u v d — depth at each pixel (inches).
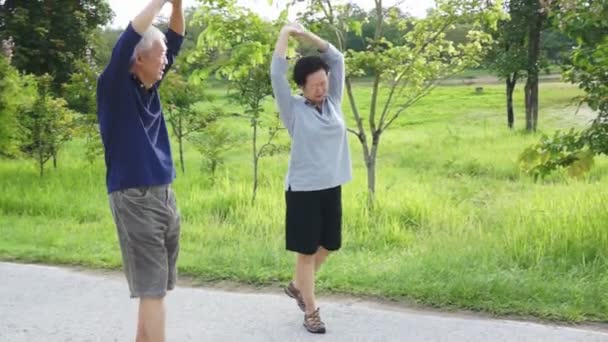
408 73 306.7
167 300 193.9
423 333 166.7
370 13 317.1
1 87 431.5
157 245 137.6
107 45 715.4
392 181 387.2
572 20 234.2
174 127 436.1
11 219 307.4
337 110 171.8
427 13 301.3
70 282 213.0
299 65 164.7
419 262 212.8
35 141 438.3
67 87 458.0
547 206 273.4
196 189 365.4
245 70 287.7
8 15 656.4
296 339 165.5
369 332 168.4
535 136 611.8
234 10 287.3
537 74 675.4
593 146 234.8
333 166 164.6
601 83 236.4
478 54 313.6
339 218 170.4
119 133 135.2
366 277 202.8
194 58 296.7
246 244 245.0
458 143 582.9
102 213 319.9
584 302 179.2
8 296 200.4
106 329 175.0
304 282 169.5
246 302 191.8
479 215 289.6
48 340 168.4
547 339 161.2
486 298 184.1
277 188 352.5
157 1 132.6
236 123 603.5
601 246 216.7
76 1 709.9
